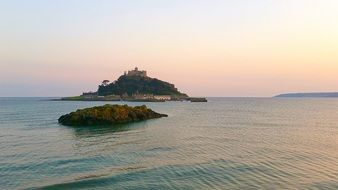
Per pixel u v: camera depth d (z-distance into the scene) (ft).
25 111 402.11
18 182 77.36
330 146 132.57
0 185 74.84
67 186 74.13
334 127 222.28
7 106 571.69
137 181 78.18
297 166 93.50
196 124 238.89
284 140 150.61
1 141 145.59
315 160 102.27
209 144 135.44
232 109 499.92
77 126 218.79
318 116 340.80
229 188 72.79
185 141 145.59
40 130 192.24
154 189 72.33
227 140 148.77
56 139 153.58
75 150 121.90
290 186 73.97
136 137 161.27
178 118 300.81
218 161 99.81
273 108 544.62
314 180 78.79
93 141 146.82
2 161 100.58
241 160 101.24
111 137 161.48
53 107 528.63
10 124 227.40
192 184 75.92
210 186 74.38
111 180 78.74
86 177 81.51
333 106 650.43
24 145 133.90
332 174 84.53
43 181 78.18
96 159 104.17
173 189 72.28
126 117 256.11
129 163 98.02
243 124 240.12
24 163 97.81
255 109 503.20
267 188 72.54
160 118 298.97
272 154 111.96
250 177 81.51
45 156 109.29
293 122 261.85
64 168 91.71
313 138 160.25
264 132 186.19
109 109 251.19
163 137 161.07
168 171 87.40
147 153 114.62
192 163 96.89
